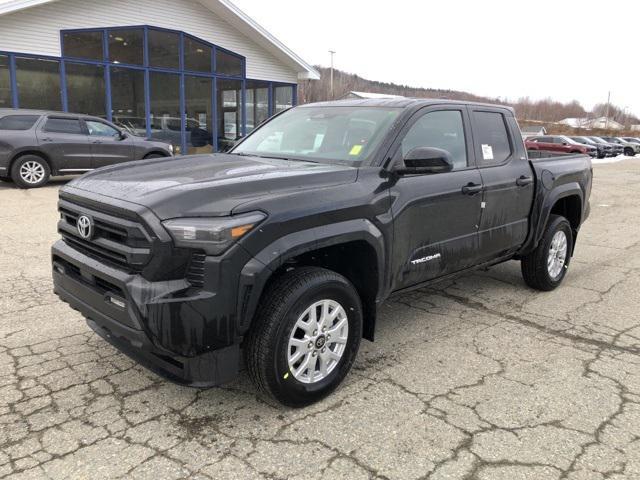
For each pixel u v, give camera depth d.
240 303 2.75
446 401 3.26
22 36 14.90
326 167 3.48
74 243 3.26
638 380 3.57
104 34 16.45
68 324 4.29
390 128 3.72
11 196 10.61
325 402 3.23
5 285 5.20
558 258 5.53
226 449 2.75
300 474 2.56
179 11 18.08
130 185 3.05
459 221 4.11
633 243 8.08
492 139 4.64
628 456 2.75
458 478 2.56
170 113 18.55
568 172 5.39
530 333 4.38
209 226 2.66
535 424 3.03
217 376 2.83
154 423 2.97
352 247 3.42
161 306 2.63
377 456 2.71
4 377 3.42
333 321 3.25
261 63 21.03
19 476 2.50
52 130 11.94
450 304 5.07
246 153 4.27
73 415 3.03
